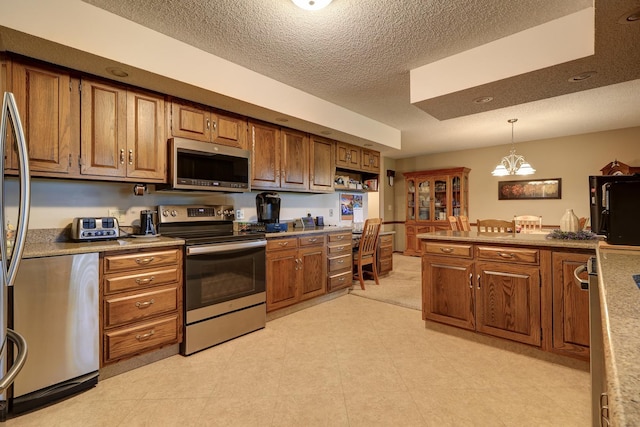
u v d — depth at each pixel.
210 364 2.19
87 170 2.08
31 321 1.71
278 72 2.76
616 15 1.54
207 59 2.40
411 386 1.91
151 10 1.90
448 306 2.65
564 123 4.55
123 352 2.03
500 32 2.20
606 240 1.82
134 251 2.09
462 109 2.97
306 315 3.19
